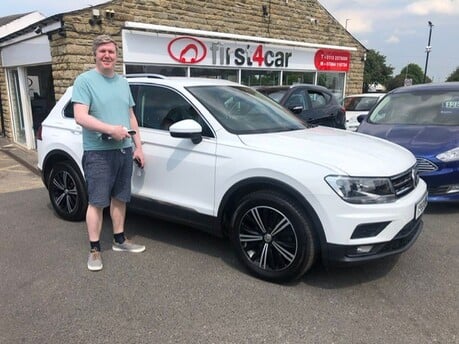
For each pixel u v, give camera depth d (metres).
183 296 3.28
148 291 3.36
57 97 8.72
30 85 10.86
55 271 3.75
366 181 3.14
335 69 14.98
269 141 3.59
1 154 10.96
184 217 3.97
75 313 3.05
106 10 8.66
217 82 4.58
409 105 6.56
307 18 13.66
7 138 13.16
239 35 11.18
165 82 4.26
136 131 4.01
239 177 3.51
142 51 9.45
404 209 3.22
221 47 11.10
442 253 4.08
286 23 13.02
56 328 2.87
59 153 4.90
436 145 5.27
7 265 3.89
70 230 4.82
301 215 3.24
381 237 3.16
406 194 3.40
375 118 6.67
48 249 4.27
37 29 8.88
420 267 3.77
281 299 3.23
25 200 6.25
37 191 6.85
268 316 3.00
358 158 3.32
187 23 10.38
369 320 2.95
